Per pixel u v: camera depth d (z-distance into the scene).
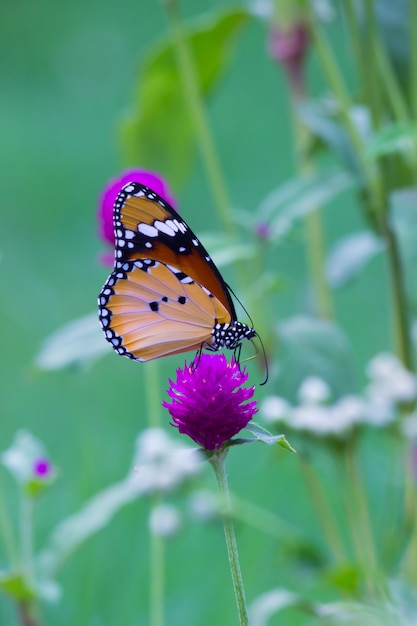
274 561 1.07
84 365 1.03
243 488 1.16
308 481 1.06
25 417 1.31
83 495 1.08
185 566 1.11
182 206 1.95
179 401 0.92
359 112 1.05
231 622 1.08
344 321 1.50
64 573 1.10
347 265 1.05
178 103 1.12
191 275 0.98
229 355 1.27
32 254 1.82
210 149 1.07
